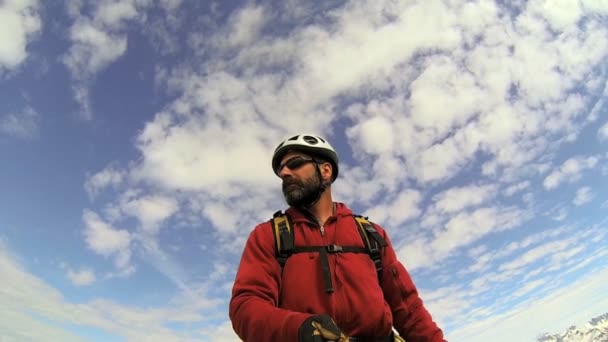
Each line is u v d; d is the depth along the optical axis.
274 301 0.87
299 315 0.66
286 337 0.64
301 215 1.08
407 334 1.09
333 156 1.25
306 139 1.25
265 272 0.91
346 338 0.63
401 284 1.10
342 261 0.96
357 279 0.93
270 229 1.02
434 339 1.04
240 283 0.88
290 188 1.12
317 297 0.88
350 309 0.88
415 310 1.09
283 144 1.25
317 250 0.97
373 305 0.89
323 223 1.10
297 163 1.16
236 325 0.81
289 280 0.92
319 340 0.60
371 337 0.88
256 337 0.73
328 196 1.19
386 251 1.12
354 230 1.09
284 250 0.96
